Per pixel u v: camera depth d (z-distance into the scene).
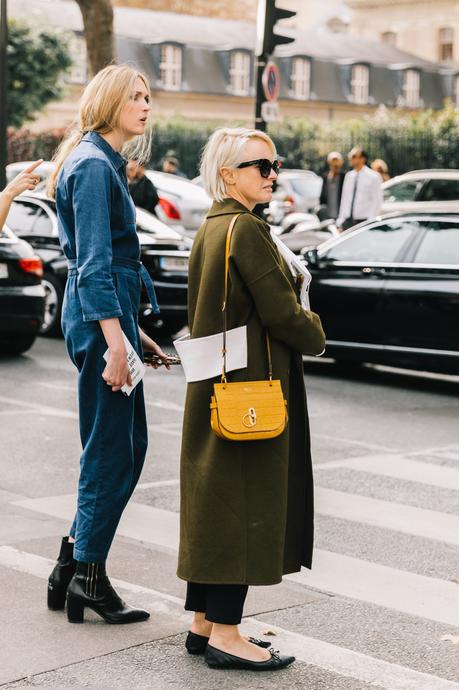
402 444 10.40
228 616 5.08
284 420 4.98
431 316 13.23
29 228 16.75
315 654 5.38
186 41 71.50
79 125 5.52
